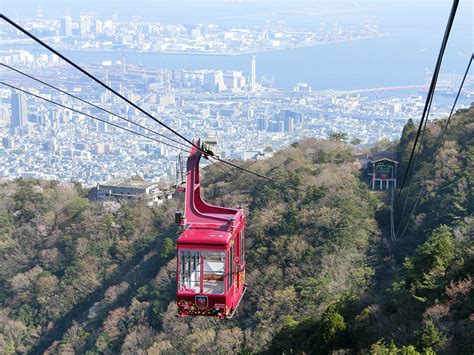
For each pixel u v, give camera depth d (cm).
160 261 9012
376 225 7800
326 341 4597
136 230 10562
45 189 12550
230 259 2045
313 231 7531
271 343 5412
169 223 10450
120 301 8794
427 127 9875
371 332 4409
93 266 10044
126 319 8131
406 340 3969
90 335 8438
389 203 8600
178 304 2028
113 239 10575
